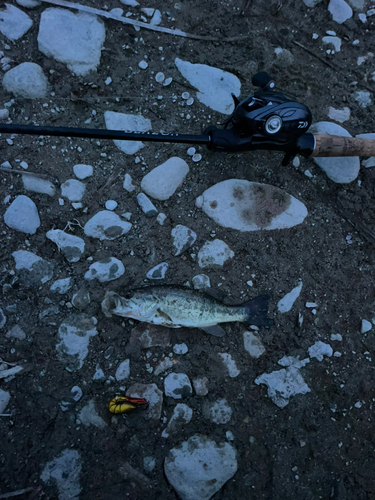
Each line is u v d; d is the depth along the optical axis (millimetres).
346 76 681
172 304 584
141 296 576
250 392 612
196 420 601
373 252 657
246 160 645
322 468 605
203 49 658
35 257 602
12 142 608
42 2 622
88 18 627
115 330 604
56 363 592
